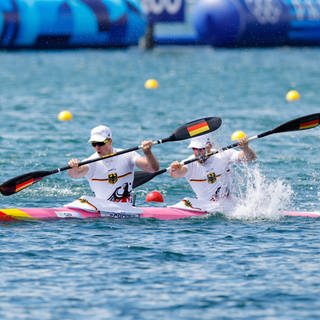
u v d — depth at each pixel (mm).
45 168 73625
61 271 42750
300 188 66125
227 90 147000
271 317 36719
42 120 104500
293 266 43969
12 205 59500
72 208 55312
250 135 92625
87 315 36719
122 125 101750
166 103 126375
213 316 36781
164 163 76562
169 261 44688
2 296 39000
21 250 46438
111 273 42500
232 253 46375
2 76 168625
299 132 93188
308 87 152625
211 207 56906
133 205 56469
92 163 55125
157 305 38000
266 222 54531
